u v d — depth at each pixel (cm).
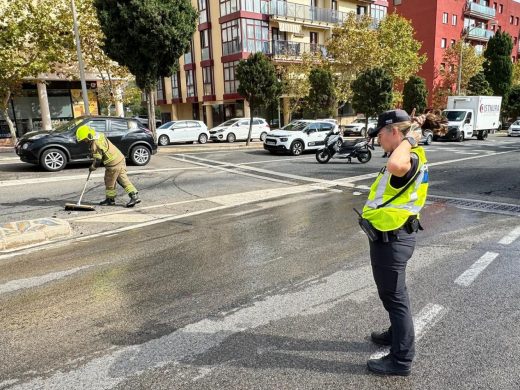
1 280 450
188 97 3934
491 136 3388
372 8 4156
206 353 307
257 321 354
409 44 3541
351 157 1504
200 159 1630
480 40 5269
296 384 270
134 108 6150
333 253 525
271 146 1803
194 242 582
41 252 545
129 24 1647
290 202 855
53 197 892
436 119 268
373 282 433
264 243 572
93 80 2530
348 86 3122
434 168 1334
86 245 574
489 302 382
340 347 313
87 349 315
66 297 405
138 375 282
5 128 2345
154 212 770
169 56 1759
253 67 2169
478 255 508
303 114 3394
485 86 4238
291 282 435
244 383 272
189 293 411
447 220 684
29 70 1866
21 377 281
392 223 263
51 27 1938
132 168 1325
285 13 3347
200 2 3525
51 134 1227
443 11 4578
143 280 446
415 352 304
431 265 477
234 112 3566
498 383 268
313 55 3169
